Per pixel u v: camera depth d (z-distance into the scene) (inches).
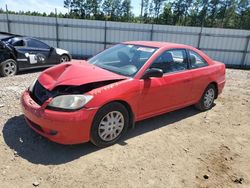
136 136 159.5
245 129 186.1
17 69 318.3
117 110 140.0
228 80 389.1
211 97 218.5
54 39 610.2
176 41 606.9
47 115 122.6
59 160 127.1
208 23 1908.2
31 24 599.2
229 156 144.8
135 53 168.7
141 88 148.7
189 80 183.6
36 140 143.5
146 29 601.9
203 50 606.9
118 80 141.3
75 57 607.2
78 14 1951.3
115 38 612.4
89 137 132.2
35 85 145.6
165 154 140.7
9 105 190.1
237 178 124.3
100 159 130.5
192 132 173.0
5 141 140.0
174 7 1904.5
